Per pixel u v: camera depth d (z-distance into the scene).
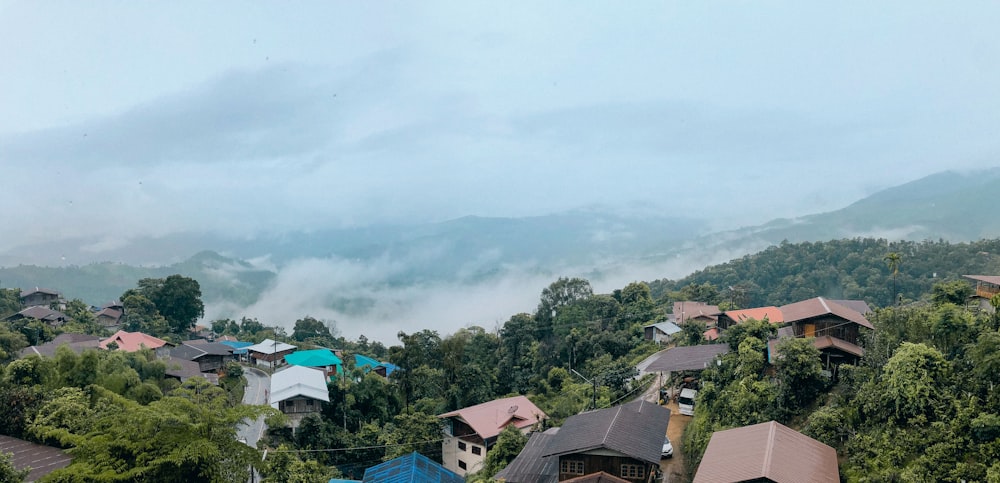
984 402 27.94
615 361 69.81
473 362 75.50
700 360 48.16
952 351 32.88
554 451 32.16
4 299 99.50
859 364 38.62
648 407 37.41
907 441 28.27
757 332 44.09
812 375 36.19
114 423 27.69
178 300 113.62
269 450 46.75
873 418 31.12
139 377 56.22
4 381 43.38
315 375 63.66
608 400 54.09
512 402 54.56
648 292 99.75
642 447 31.56
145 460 25.84
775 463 25.62
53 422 38.22
